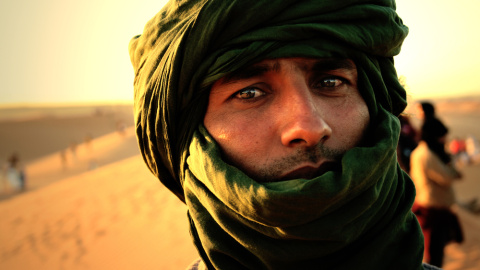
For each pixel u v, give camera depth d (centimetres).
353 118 106
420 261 113
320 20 101
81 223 1066
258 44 100
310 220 96
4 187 2370
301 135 96
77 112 8475
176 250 781
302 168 99
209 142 107
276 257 102
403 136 457
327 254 104
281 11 101
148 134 123
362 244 107
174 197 1183
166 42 115
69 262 808
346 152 98
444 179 415
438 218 423
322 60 103
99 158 3406
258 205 94
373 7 105
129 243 853
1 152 4050
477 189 814
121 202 1210
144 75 122
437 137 423
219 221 106
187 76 108
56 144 4434
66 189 1515
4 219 1230
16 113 8369
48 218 1172
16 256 895
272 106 103
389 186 108
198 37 104
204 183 108
